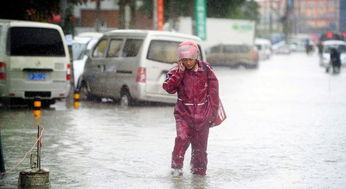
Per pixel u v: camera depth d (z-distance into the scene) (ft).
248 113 132.57
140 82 143.43
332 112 134.21
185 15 384.47
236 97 174.91
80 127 108.06
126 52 148.36
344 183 65.92
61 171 71.56
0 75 134.31
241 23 395.55
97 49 158.81
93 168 73.36
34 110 124.06
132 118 122.01
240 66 392.27
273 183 65.87
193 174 69.97
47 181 64.44
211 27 393.70
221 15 419.13
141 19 403.54
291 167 74.43
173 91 68.85
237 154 82.94
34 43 136.56
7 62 134.41
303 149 86.84
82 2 192.75
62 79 138.82
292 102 158.71
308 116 126.82
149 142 92.38
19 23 135.64
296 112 134.41
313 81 251.19
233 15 463.83
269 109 140.97
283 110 138.62
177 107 69.10
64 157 80.18
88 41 184.03
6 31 134.72
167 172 71.31
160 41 145.28
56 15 188.03
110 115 127.13
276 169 73.20
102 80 154.51
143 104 151.02
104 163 76.38
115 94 150.92
